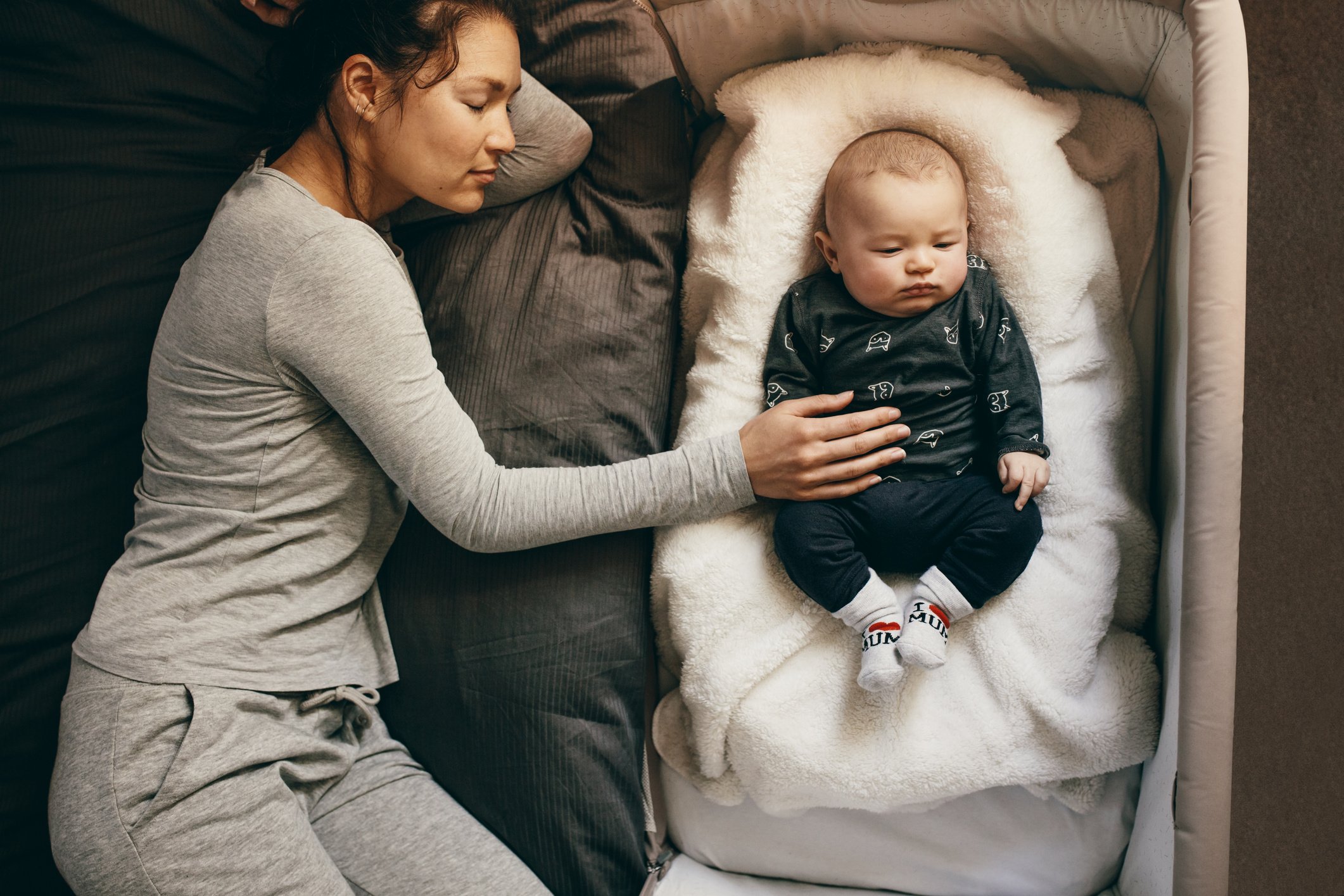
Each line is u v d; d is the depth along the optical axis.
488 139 0.88
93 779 0.82
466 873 0.90
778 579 0.98
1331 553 1.24
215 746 0.84
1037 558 0.95
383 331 0.82
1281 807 1.18
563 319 1.01
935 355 0.95
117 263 1.01
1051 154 0.98
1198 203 0.80
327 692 0.93
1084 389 0.97
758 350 1.02
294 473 0.87
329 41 0.85
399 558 1.00
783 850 1.02
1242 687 1.22
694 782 1.02
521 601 0.97
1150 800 0.91
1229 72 0.79
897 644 0.90
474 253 1.05
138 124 1.02
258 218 0.82
